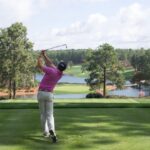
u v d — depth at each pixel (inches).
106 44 3021.7
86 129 402.0
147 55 4357.8
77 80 6712.6
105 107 582.2
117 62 3053.6
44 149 323.0
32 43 2773.1
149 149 321.1
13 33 2723.9
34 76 2765.7
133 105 595.5
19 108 569.6
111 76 3041.3
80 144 339.3
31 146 332.2
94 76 3016.7
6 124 424.8
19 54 2696.9
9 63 2694.4
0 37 2709.2
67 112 521.0
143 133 383.9
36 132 384.5
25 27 2760.8
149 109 557.3
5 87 2746.1
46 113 359.6
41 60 361.4
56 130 395.9
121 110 544.4
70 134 378.0
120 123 436.8
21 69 2721.5
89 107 579.5
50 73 354.9
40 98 357.4
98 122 442.3
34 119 458.3
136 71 4441.4
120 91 3991.1
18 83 2753.4
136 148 324.5
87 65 3056.1
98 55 3026.6
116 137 365.7
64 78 7303.2
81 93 4015.8
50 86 356.8
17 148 325.1
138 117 481.7
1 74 2721.5
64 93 4018.2
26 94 3405.5
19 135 371.2
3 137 362.6
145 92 3914.9
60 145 335.9
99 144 339.0
